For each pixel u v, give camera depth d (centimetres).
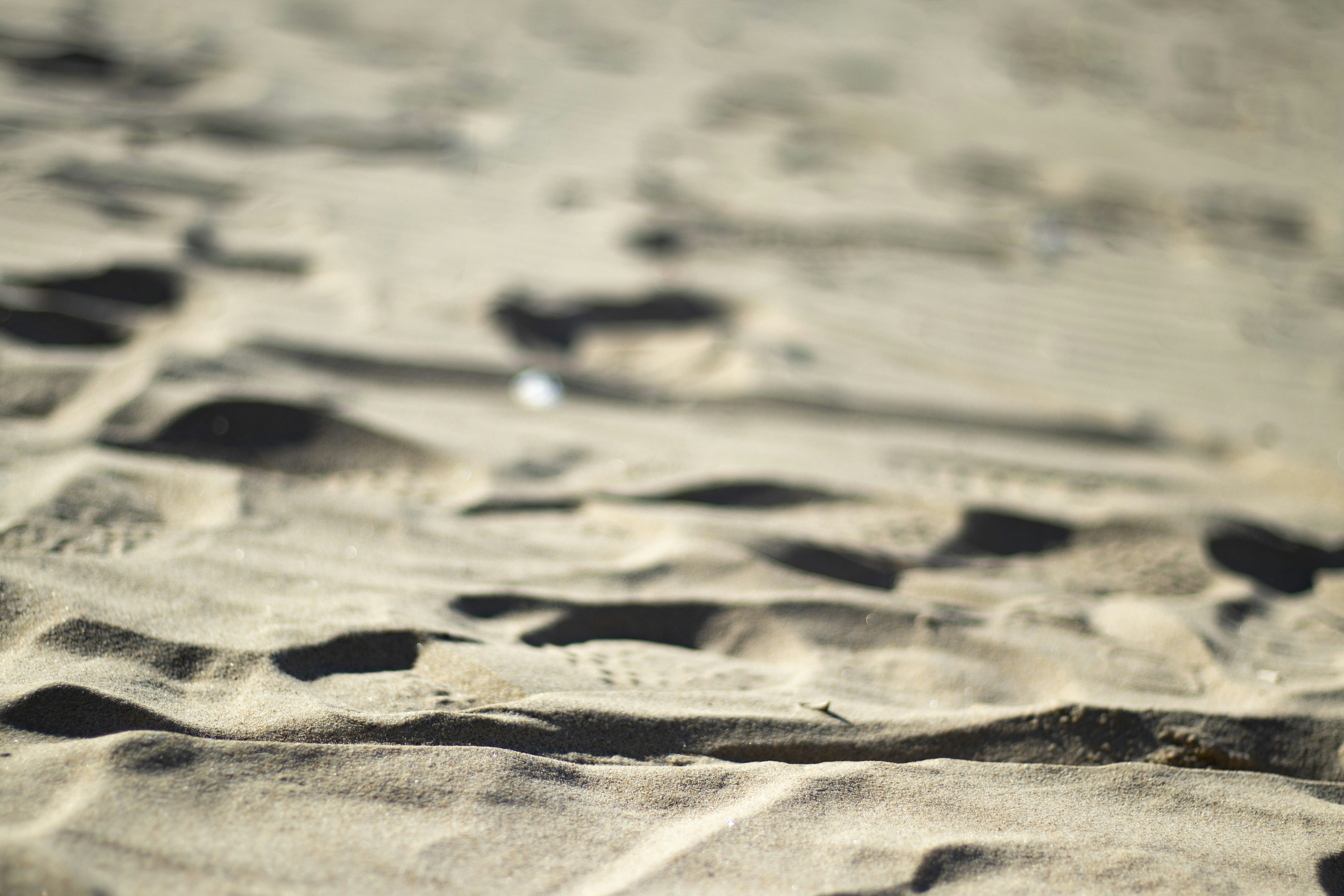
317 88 318
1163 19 637
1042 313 231
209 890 145
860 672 166
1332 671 169
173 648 157
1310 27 645
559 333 212
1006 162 353
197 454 176
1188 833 156
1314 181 366
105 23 336
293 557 166
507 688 158
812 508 184
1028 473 194
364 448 181
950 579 177
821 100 405
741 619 169
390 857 148
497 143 302
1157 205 325
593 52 429
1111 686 166
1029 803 157
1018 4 646
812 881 150
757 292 226
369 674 158
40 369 180
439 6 461
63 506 166
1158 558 181
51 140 233
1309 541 186
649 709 158
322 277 210
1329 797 160
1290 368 222
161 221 215
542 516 178
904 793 156
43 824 146
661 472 186
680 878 150
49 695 152
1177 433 205
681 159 315
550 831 151
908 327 222
